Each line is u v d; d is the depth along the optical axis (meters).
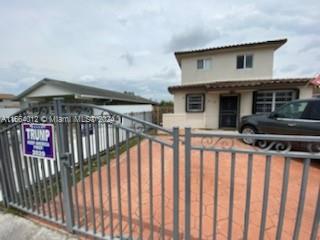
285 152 1.38
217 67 11.63
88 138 2.06
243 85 9.20
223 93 10.24
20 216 2.70
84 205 2.19
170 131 1.66
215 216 1.67
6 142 2.70
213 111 10.59
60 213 2.54
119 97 19.31
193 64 12.13
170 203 2.89
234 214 2.55
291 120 4.68
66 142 2.15
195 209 2.69
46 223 2.51
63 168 2.18
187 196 1.68
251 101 9.79
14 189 2.79
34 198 2.57
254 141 1.51
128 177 1.94
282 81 8.73
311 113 4.32
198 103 10.86
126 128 1.87
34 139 2.33
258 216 2.50
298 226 1.46
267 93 9.49
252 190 3.19
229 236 1.68
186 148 1.62
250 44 10.52
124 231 2.27
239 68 11.24
